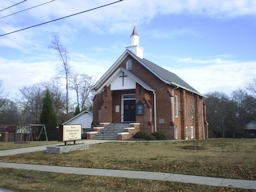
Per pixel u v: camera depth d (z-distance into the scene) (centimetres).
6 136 2947
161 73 2909
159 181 816
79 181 857
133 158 1227
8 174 992
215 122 6059
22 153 1530
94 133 2491
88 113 3925
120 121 2825
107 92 2811
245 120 6375
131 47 3039
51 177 927
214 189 719
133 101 2823
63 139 1531
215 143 1811
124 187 768
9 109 6169
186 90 3130
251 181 796
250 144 1711
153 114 2645
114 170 1007
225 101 6234
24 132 3116
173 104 2653
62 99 5681
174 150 1466
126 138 2330
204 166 1001
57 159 1287
